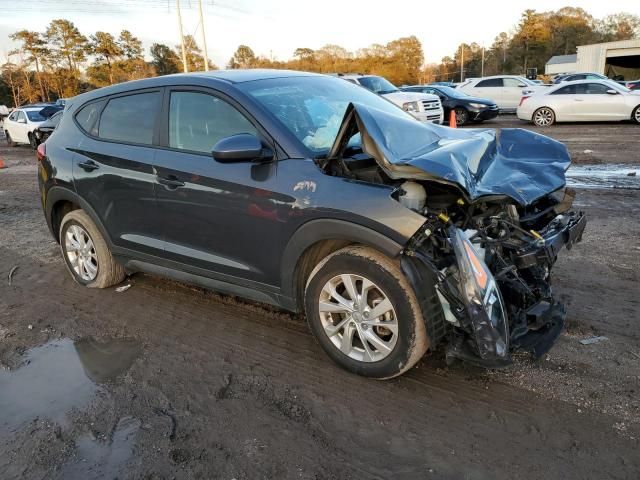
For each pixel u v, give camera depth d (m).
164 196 3.82
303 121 3.50
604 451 2.54
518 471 2.45
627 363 3.25
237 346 3.69
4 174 13.08
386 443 2.67
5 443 2.79
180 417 2.94
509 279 3.02
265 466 2.55
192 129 3.76
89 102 4.60
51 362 3.61
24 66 71.19
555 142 3.82
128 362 3.55
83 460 2.64
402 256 2.83
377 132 2.95
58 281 5.11
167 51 81.19
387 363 3.02
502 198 3.01
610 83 16.42
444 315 2.86
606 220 6.23
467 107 18.50
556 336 3.11
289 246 3.23
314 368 3.36
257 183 3.30
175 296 4.58
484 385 3.09
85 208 4.50
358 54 91.88
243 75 3.89
